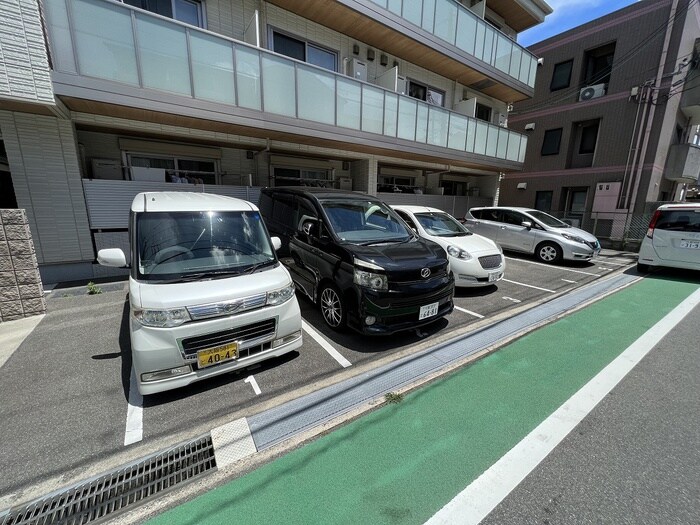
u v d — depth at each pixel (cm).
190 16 627
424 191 1198
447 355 324
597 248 759
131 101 474
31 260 395
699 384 275
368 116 751
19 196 489
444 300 367
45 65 413
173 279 262
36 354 313
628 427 223
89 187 533
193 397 252
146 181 583
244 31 675
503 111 1305
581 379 284
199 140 665
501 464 192
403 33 786
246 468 190
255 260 314
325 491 174
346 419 231
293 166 860
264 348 277
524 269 707
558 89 1360
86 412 234
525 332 379
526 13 1155
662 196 1330
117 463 193
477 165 1109
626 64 1152
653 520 158
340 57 816
